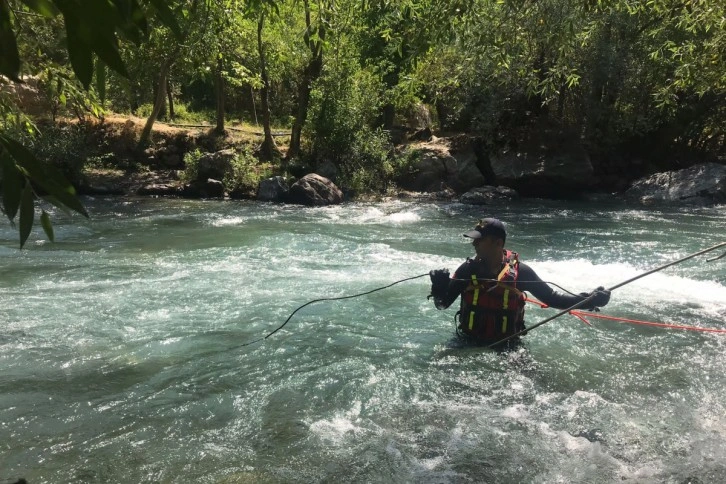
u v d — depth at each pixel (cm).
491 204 1725
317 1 486
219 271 784
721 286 739
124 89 159
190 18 383
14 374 444
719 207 1661
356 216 1426
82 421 376
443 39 532
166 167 2064
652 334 545
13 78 109
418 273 791
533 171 1883
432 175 1930
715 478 320
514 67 600
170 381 436
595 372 456
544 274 821
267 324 562
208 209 1504
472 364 466
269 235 1101
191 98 3141
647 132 2061
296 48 1845
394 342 515
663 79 1878
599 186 1988
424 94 2097
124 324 557
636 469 328
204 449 346
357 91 1983
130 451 342
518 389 426
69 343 508
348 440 357
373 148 1933
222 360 475
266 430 368
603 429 370
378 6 545
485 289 498
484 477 320
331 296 660
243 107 2958
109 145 2066
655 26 1783
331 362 471
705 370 462
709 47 659
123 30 111
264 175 1811
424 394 417
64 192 123
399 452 343
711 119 2142
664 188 1820
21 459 332
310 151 2033
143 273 765
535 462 334
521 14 522
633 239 1147
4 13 108
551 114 2083
